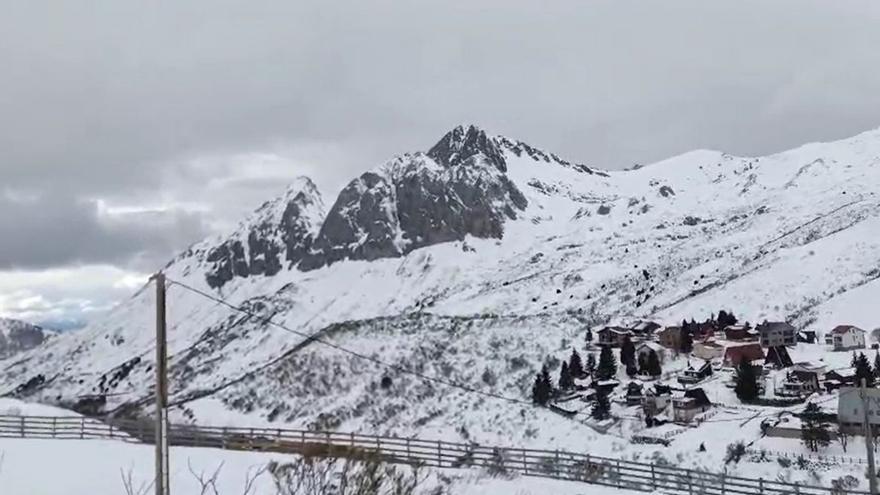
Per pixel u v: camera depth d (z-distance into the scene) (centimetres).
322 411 7356
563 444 6003
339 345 8975
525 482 2770
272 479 2267
